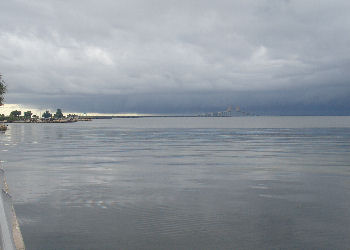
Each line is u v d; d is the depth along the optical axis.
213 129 151.88
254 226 12.46
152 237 11.23
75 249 10.21
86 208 15.11
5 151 46.84
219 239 11.07
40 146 56.72
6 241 5.39
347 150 47.28
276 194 18.17
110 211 14.60
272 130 134.75
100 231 11.87
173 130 142.00
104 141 70.94
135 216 13.75
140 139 78.12
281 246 10.48
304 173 26.14
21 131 136.50
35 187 20.36
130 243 10.70
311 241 10.91
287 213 14.28
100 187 20.31
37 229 12.11
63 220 13.20
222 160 35.22
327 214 14.12
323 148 51.12
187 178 23.70
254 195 17.94
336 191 19.00
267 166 30.25
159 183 21.72
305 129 143.38
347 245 10.56
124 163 32.69
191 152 44.69
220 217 13.64
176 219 13.37
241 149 49.59
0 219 6.36
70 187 20.28
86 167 29.77
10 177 24.16
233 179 23.31
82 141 71.06
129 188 20.00
